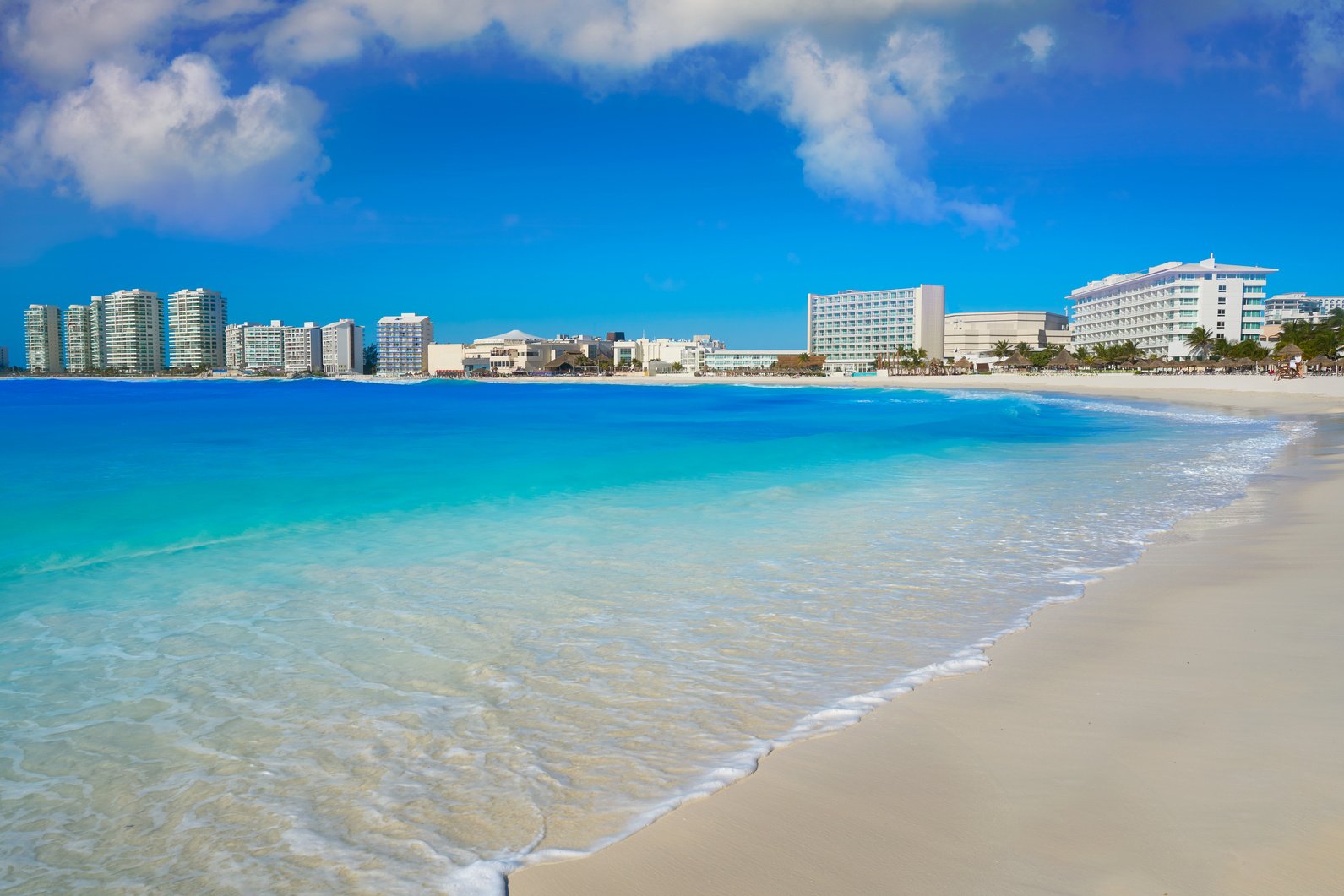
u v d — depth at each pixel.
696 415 41.19
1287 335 102.25
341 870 3.34
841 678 5.43
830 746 4.36
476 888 3.17
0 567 8.32
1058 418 36.12
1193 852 3.19
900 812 3.63
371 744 4.48
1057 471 16.83
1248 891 2.93
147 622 6.60
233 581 7.91
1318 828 3.32
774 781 3.97
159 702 5.04
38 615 6.76
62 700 5.05
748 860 3.30
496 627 6.55
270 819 3.74
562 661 5.78
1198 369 112.06
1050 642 6.13
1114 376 105.94
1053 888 3.01
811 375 173.12
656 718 4.80
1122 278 160.38
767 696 5.13
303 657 5.83
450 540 9.96
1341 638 5.97
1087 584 7.91
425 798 3.90
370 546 9.54
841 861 3.27
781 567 8.66
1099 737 4.32
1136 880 3.03
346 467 16.69
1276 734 4.27
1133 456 19.61
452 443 22.98
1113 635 6.25
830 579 8.13
